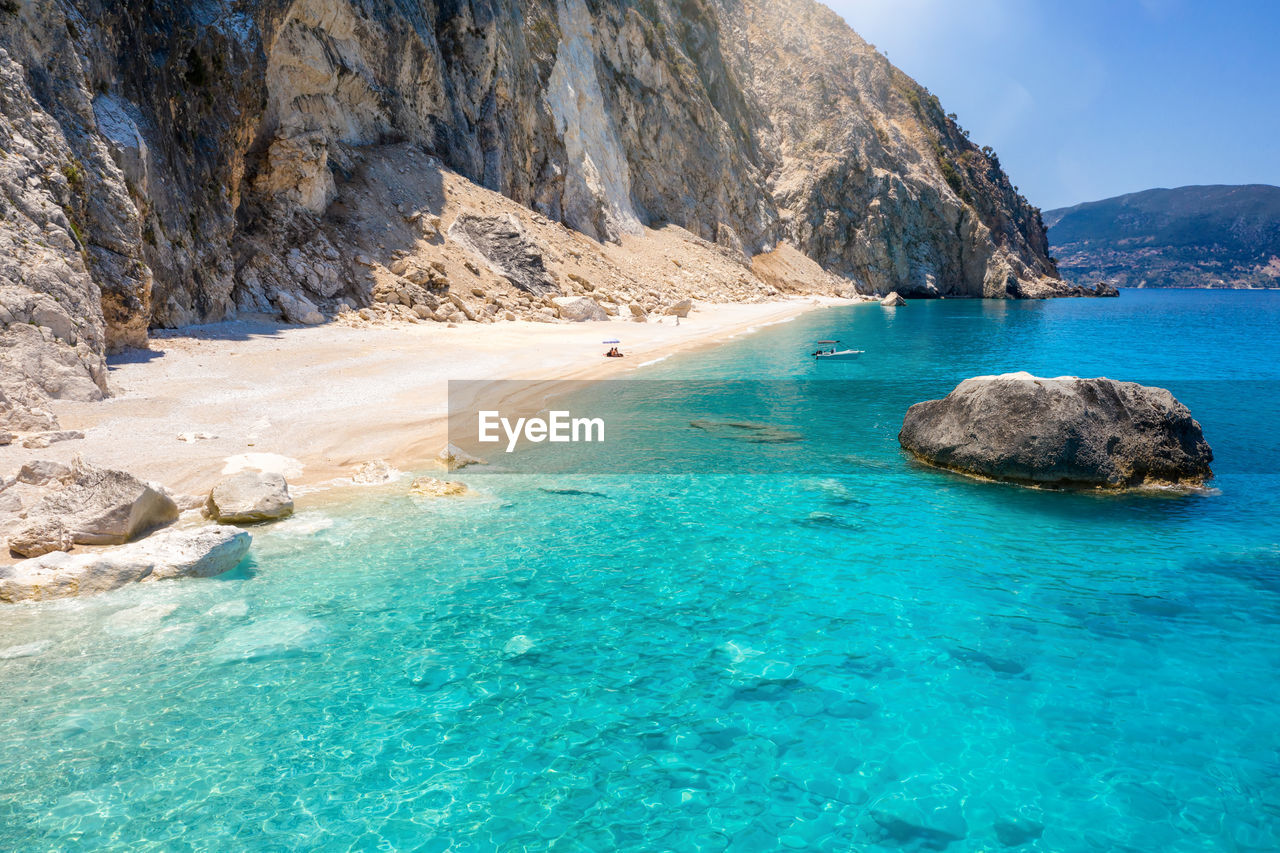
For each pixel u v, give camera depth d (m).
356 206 33.19
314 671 7.21
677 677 7.31
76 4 19.23
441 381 20.47
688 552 10.40
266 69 27.67
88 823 5.14
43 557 8.75
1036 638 8.07
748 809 5.51
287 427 15.14
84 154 18.30
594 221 56.28
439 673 7.26
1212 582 9.45
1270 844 5.16
